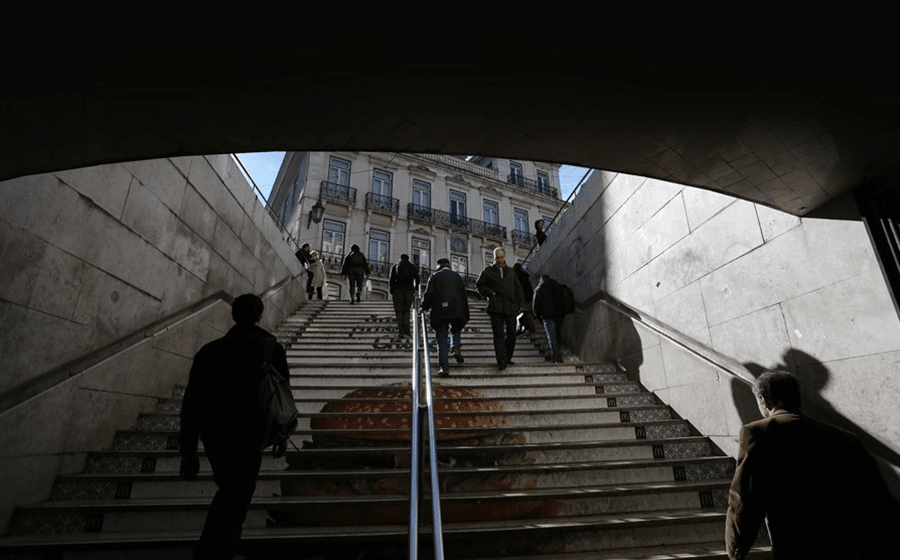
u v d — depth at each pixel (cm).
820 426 178
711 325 401
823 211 293
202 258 517
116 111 199
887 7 149
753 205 357
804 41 170
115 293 368
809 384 304
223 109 210
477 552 258
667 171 274
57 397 296
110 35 160
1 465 254
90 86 182
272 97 206
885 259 252
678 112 222
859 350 271
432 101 219
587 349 660
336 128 236
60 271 310
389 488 307
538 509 295
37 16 148
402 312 713
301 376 495
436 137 248
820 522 161
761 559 258
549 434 386
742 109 214
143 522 264
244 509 205
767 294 341
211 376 228
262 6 157
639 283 526
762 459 176
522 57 191
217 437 217
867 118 209
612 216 601
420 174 2342
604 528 269
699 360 406
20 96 183
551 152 264
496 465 344
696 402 407
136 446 351
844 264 282
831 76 185
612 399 464
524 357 688
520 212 2636
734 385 361
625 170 278
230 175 595
